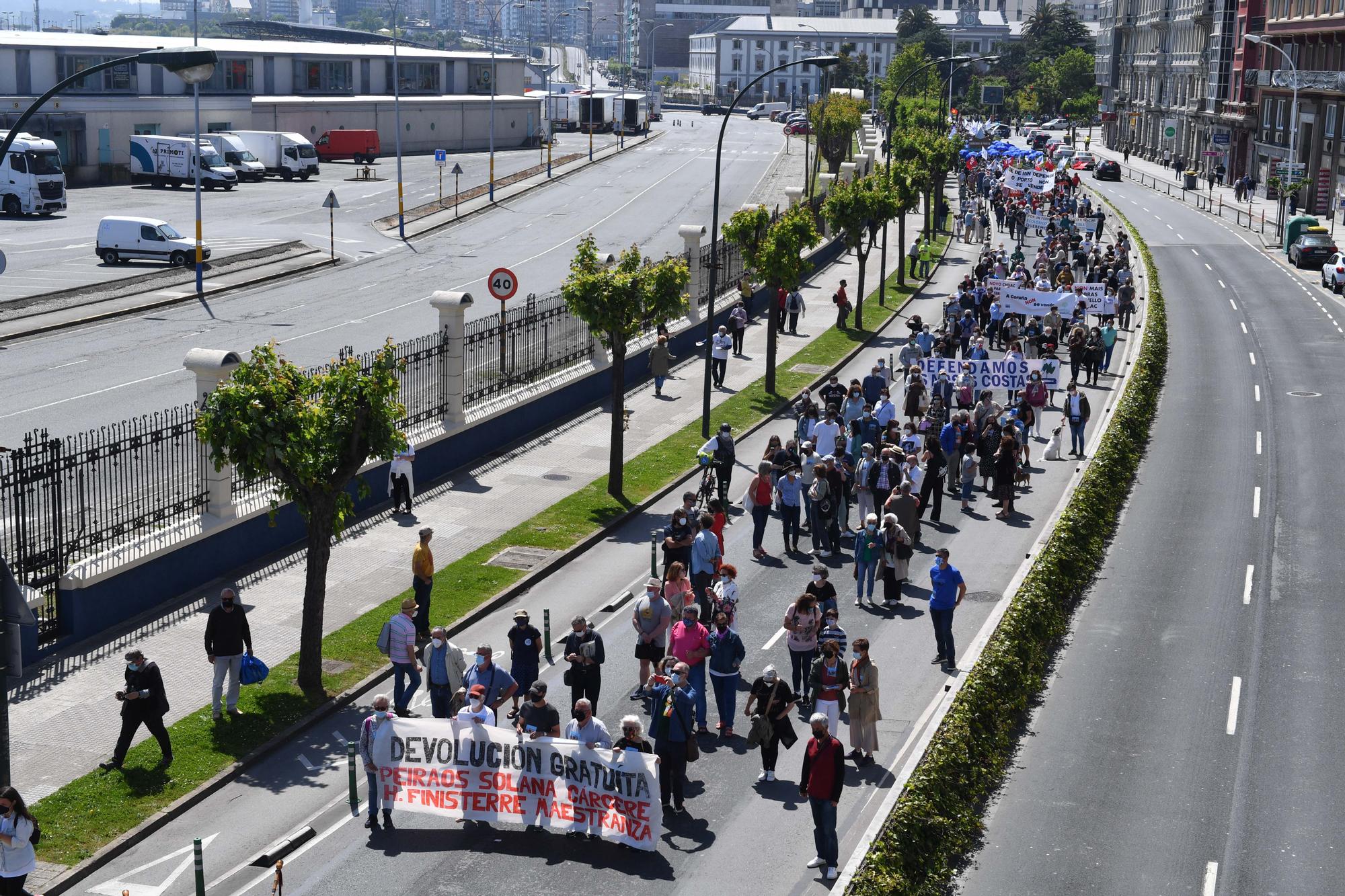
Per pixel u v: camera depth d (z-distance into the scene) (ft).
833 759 51.72
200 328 151.33
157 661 70.85
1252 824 57.57
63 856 52.39
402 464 95.96
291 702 66.90
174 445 81.66
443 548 90.53
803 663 68.13
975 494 107.86
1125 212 302.45
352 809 57.16
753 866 52.95
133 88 308.19
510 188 294.66
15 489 70.54
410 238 228.63
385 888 51.16
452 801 56.24
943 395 127.85
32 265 188.55
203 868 49.21
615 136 448.24
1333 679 73.05
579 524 96.73
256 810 57.47
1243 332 175.32
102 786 57.93
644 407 132.87
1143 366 142.41
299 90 360.28
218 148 293.23
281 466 67.05
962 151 342.85
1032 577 80.28
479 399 116.16
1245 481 111.55
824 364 152.56
